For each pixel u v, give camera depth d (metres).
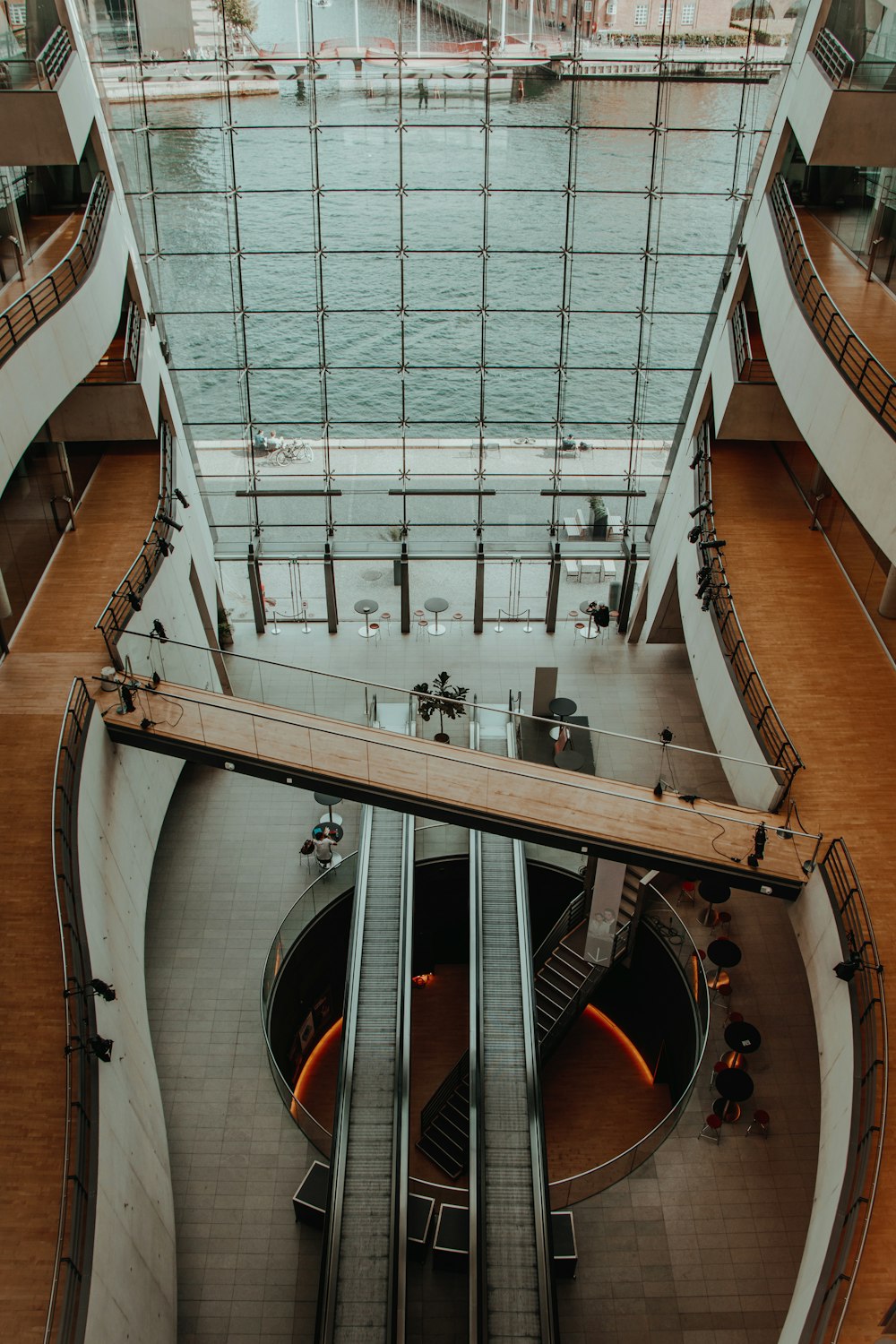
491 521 21.70
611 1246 11.77
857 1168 8.43
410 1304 11.34
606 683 20.31
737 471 17.91
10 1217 8.06
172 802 17.78
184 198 18.22
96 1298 7.91
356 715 17.72
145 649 14.38
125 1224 9.15
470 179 18.12
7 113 13.08
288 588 22.73
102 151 16.27
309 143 17.84
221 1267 11.59
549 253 18.72
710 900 15.38
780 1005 14.53
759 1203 12.19
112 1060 9.91
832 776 12.20
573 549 21.44
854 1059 9.30
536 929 18.06
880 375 11.95
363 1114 12.60
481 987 14.08
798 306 13.70
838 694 13.30
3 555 14.02
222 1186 12.38
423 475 21.09
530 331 19.44
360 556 21.03
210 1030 14.23
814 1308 7.98
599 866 14.86
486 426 20.41
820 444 12.80
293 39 17.09
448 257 18.78
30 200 16.70
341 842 17.22
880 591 14.43
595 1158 15.29
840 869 10.80
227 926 15.73
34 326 12.75
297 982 15.76
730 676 13.67
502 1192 11.80
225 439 20.67
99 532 16.34
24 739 12.01
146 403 16.17
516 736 17.05
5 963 9.75
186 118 17.59
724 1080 12.96
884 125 13.19
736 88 17.36
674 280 18.88
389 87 17.45
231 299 19.09
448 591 22.78
